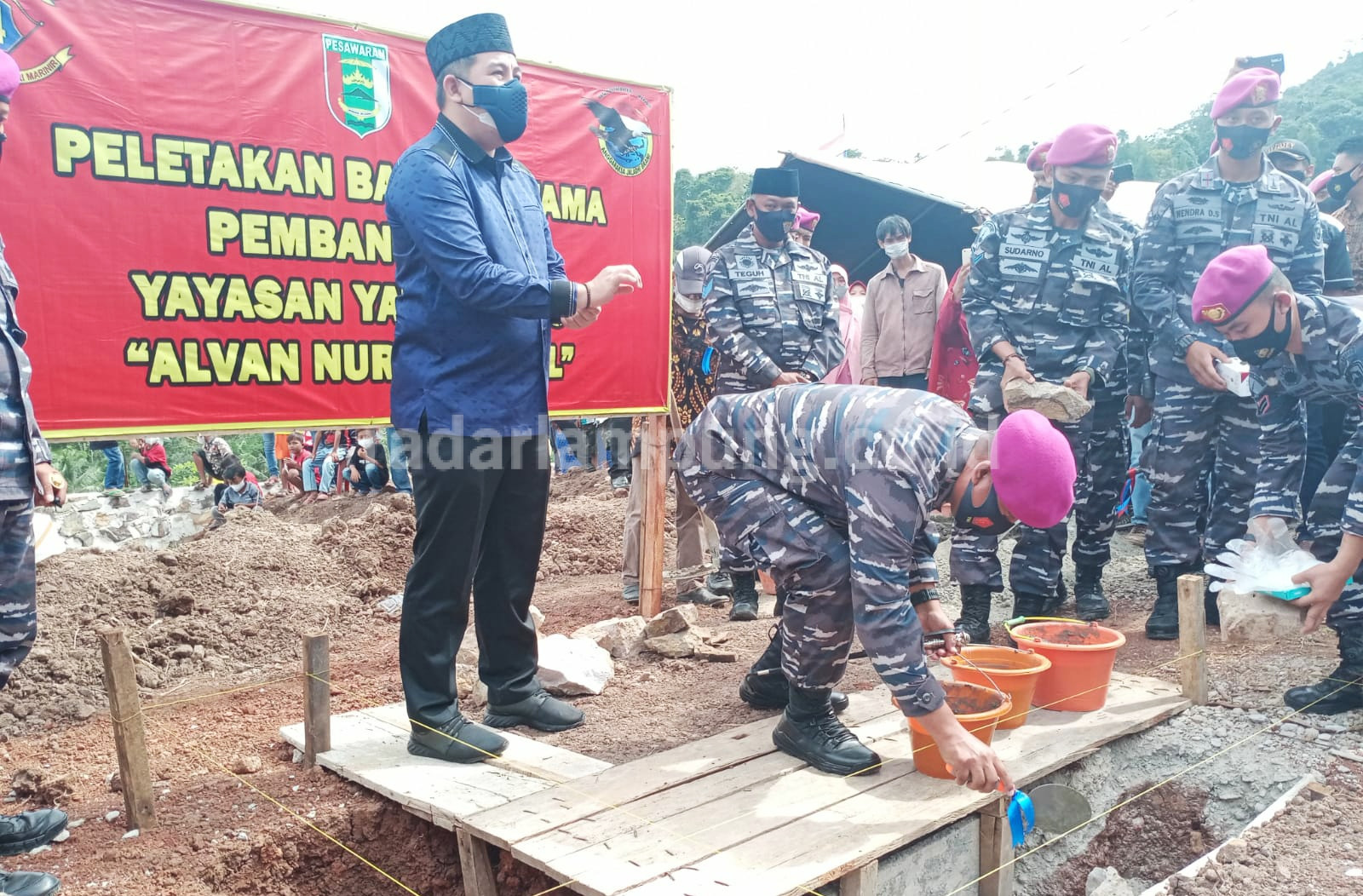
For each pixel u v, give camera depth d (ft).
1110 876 9.87
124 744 9.59
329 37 14.30
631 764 10.34
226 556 18.66
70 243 12.61
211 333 13.71
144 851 9.32
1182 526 14.73
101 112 12.69
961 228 31.32
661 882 7.75
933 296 21.99
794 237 20.43
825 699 10.27
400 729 11.99
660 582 17.21
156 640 15.51
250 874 9.34
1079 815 10.46
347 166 14.57
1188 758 11.09
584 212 16.89
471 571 10.99
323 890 9.64
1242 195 14.61
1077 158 14.70
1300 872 8.69
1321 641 13.66
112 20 12.71
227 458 39.32
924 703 8.46
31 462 9.26
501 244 10.87
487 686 12.14
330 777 10.77
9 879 8.43
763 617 17.28
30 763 11.57
